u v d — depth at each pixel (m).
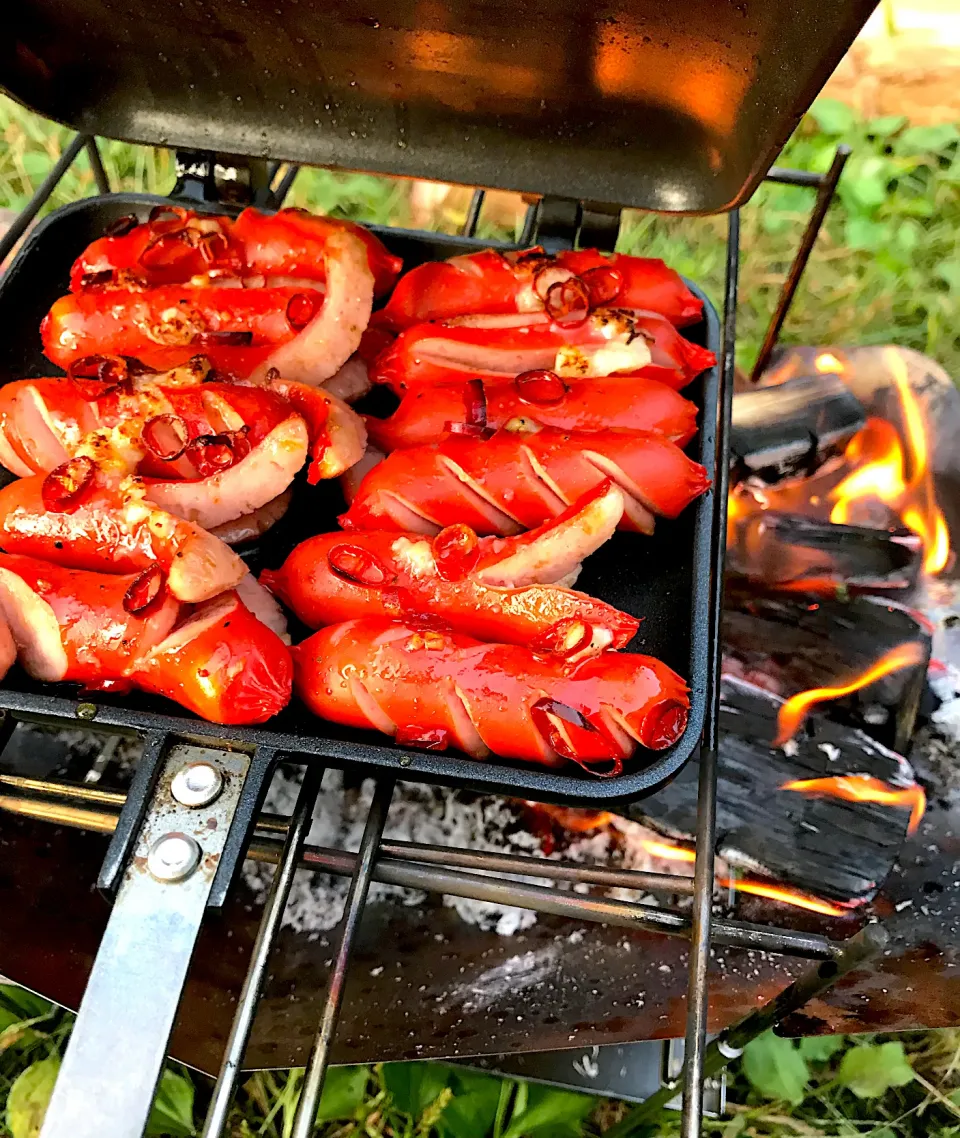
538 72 0.22
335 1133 0.27
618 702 0.19
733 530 0.31
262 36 0.23
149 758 0.19
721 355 0.26
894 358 0.35
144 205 0.28
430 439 0.24
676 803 0.26
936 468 0.32
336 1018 0.18
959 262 0.44
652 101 0.22
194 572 0.20
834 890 0.25
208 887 0.18
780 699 0.28
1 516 0.22
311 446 0.24
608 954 0.25
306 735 0.20
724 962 0.25
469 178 0.24
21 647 0.21
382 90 0.24
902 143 0.48
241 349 0.25
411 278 0.26
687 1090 0.17
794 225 0.46
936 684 0.28
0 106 0.47
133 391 0.23
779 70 0.20
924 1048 0.29
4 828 0.26
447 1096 0.26
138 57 0.24
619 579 0.24
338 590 0.22
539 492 0.22
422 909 0.25
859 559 0.30
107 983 0.17
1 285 0.26
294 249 0.26
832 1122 0.28
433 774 0.19
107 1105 0.16
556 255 0.25
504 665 0.20
